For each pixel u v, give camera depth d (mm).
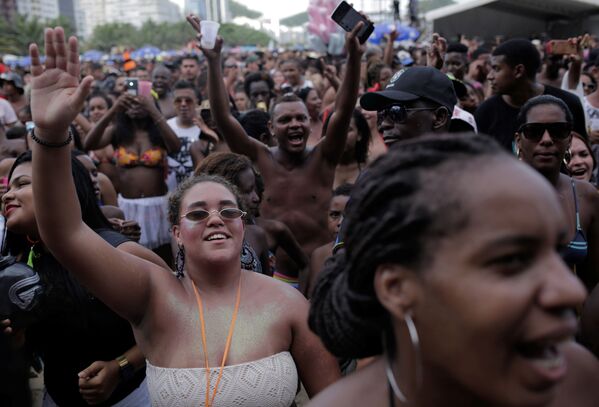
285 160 4738
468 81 8023
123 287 2164
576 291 896
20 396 1377
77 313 2572
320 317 1230
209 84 4496
